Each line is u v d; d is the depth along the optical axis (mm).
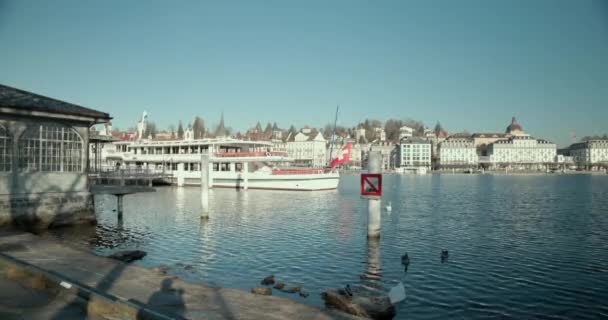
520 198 65062
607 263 22172
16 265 14203
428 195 72250
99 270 15008
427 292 17422
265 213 41875
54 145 30188
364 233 30859
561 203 56594
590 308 15711
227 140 74188
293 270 20672
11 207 27969
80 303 11195
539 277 19594
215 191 69750
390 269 20938
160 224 34531
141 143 84875
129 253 22672
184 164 83000
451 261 22578
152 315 9883
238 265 21484
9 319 9914
